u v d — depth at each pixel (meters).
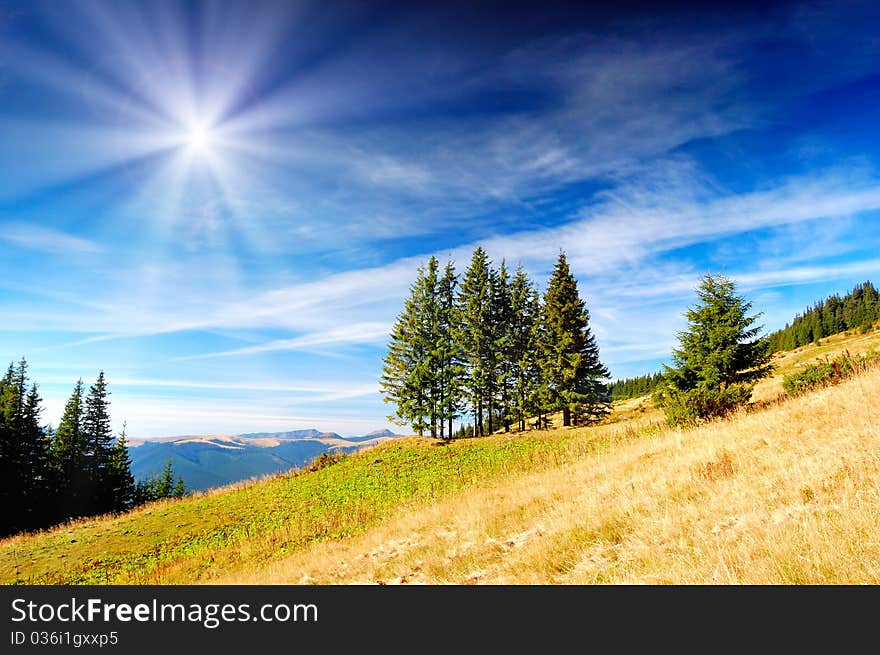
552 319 38.25
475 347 41.22
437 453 31.69
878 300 115.44
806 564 4.66
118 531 23.39
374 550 10.95
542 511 10.34
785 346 128.88
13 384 43.28
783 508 6.39
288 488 28.88
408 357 41.09
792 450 9.11
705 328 25.33
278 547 16.41
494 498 13.59
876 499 5.47
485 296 41.81
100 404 51.16
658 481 9.89
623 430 25.66
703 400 19.25
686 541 6.14
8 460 38.88
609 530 7.55
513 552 7.93
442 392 39.47
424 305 41.62
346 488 26.27
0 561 19.95
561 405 36.84
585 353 37.44
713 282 25.61
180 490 74.38
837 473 6.96
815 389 17.48
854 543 4.75
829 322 118.50
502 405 40.78
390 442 37.91
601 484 11.30
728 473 8.88
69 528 26.34
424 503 17.39
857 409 10.60
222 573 14.31
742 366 24.56
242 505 26.19
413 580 7.85
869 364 16.73
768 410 15.33
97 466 50.12
